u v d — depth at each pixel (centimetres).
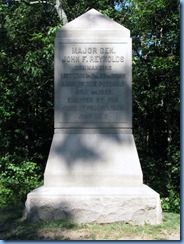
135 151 427
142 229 359
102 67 444
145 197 379
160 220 381
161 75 872
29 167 802
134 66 873
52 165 419
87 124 438
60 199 378
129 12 919
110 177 415
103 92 442
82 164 419
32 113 966
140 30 874
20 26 909
